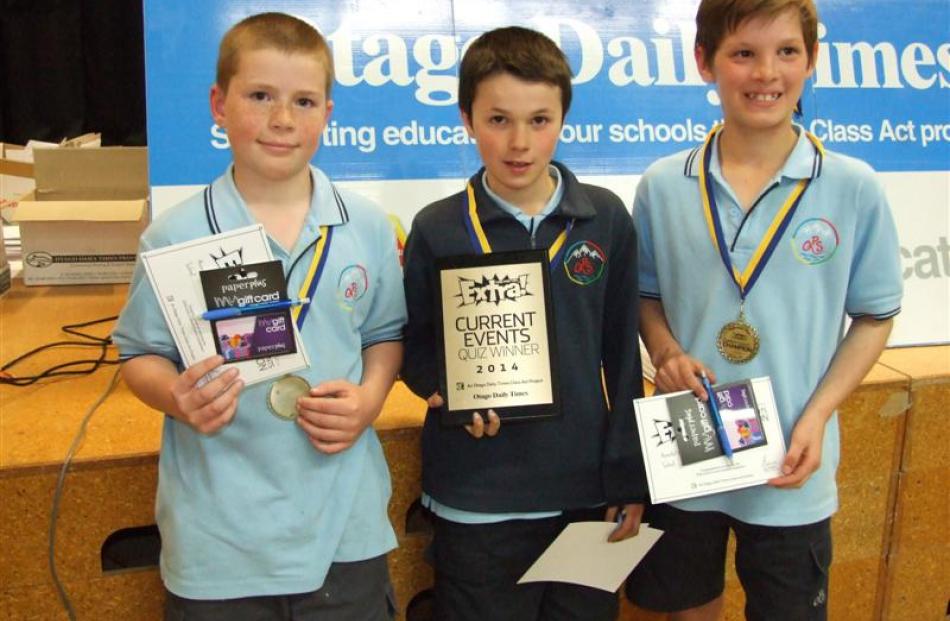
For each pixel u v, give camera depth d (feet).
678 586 4.77
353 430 3.80
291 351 3.68
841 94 7.04
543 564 4.27
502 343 4.14
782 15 4.01
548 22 6.86
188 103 6.37
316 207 3.82
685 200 4.49
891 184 6.98
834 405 4.33
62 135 13.33
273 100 3.57
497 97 3.92
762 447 4.27
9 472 4.59
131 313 3.79
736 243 4.35
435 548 4.53
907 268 6.83
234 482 3.75
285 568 3.77
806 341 4.35
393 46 6.66
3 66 12.94
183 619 3.82
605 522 4.26
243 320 3.62
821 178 4.26
